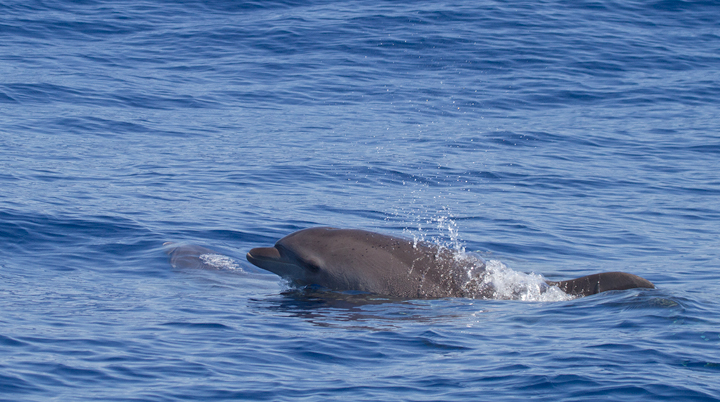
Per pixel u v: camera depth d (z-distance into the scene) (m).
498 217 58.78
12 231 47.75
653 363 26.41
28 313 32.56
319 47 135.25
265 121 97.19
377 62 128.62
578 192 69.56
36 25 143.62
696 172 78.88
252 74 121.88
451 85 118.69
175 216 54.25
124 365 26.61
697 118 106.00
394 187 68.38
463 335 30.44
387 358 27.91
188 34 143.50
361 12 155.12
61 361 26.69
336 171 73.19
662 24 158.12
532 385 24.84
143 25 148.75
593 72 128.50
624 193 69.56
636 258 48.03
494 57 132.25
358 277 38.09
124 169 70.38
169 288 38.62
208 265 43.41
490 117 103.69
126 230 49.84
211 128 92.38
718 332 29.52
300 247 39.00
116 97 104.56
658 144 91.88
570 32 148.50
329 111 103.81
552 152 86.75
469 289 37.62
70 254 44.53
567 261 46.97
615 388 24.36
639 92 119.06
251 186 66.00
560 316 32.84
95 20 149.75
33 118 90.38
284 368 26.88
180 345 29.00
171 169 71.38
